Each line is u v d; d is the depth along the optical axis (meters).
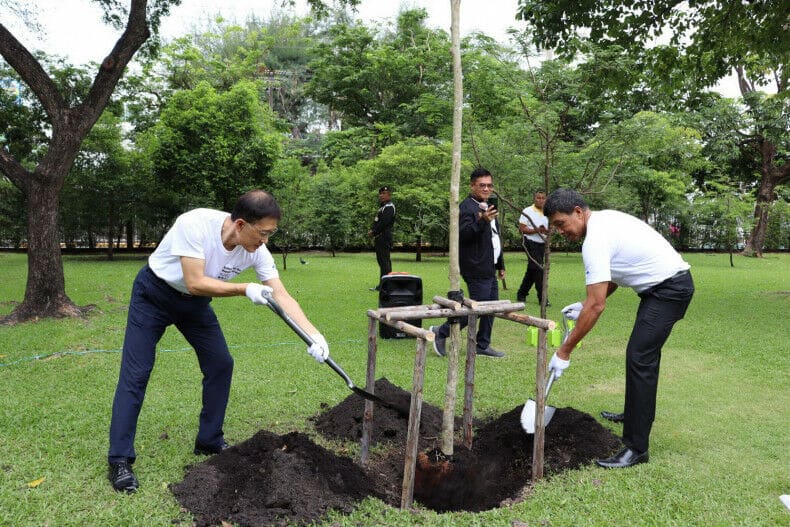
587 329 3.01
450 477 2.94
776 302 8.99
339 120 34.78
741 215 16.48
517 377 4.81
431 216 17.11
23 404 3.92
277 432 3.54
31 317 6.99
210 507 2.57
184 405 3.99
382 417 3.58
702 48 8.42
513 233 11.98
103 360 5.18
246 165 14.38
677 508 2.62
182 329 3.09
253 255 2.99
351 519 2.50
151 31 8.99
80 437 3.37
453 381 2.99
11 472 2.90
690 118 17.47
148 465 3.03
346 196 19.39
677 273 3.10
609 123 6.26
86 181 14.85
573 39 6.39
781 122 18.31
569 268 14.74
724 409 4.04
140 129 18.52
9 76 13.07
